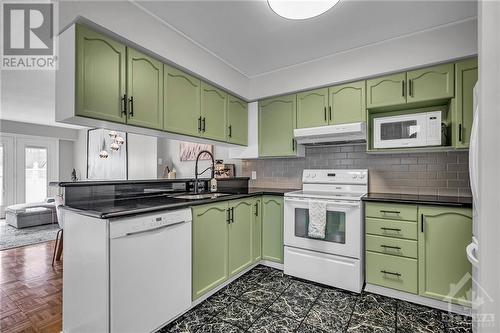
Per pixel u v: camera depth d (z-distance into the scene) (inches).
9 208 191.3
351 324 67.2
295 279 95.2
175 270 67.2
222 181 116.5
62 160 270.1
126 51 68.7
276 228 105.3
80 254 59.2
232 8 70.4
